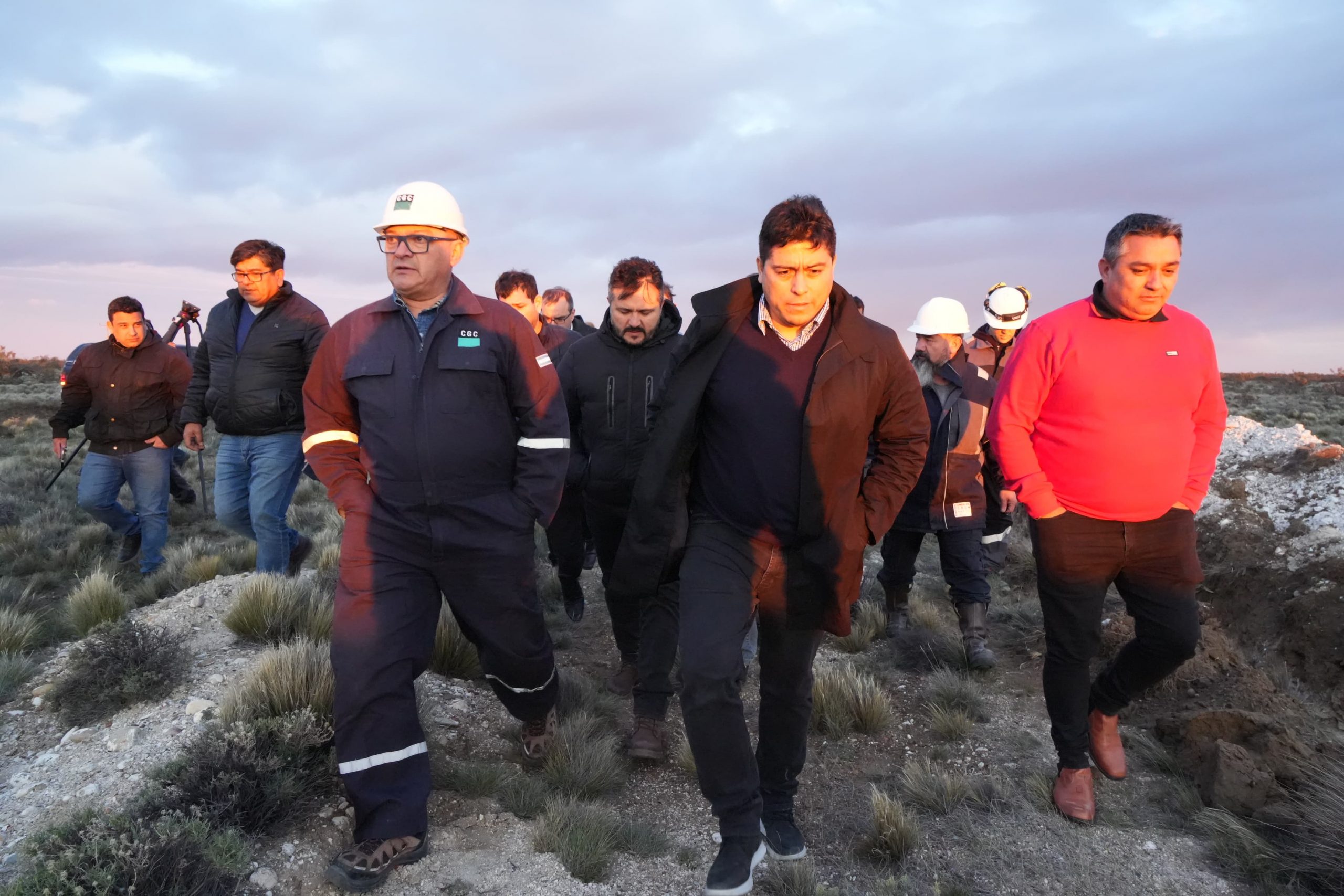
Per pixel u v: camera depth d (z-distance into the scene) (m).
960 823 3.22
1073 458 3.04
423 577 2.88
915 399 2.61
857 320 2.54
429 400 2.82
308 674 3.45
